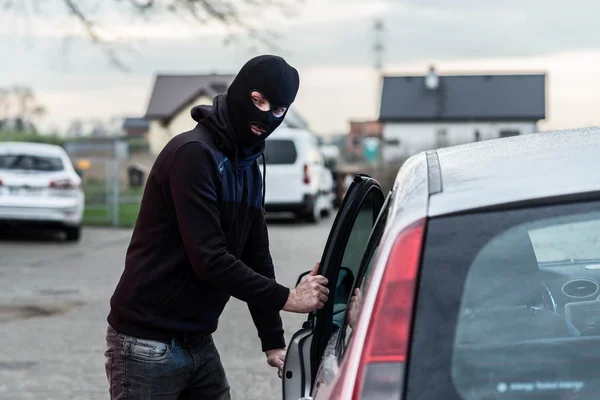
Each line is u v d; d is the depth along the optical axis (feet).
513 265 7.58
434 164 9.00
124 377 12.03
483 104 302.45
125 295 11.93
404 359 7.22
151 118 236.02
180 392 12.32
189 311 11.94
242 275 11.35
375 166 124.16
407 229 7.62
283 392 11.04
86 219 87.10
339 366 7.90
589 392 7.21
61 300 41.60
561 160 8.24
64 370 28.04
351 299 9.44
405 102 306.55
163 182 11.64
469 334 7.27
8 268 53.26
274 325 13.01
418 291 7.39
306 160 81.76
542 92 303.07
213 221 11.50
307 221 84.48
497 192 7.72
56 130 130.11
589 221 7.39
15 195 66.18
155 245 11.78
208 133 11.78
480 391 7.14
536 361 7.30
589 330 8.07
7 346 31.65
